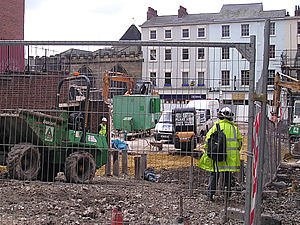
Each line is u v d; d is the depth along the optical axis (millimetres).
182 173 11383
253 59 4422
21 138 9125
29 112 8477
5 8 19109
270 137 9125
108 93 8484
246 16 50250
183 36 52000
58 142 9219
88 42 4840
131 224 5414
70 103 10359
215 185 7500
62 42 4926
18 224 5398
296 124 21891
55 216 5996
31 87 8477
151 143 12297
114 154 11797
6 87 8305
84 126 9195
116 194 7695
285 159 14453
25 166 8711
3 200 6789
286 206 7516
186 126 11906
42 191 7672
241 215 6059
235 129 7355
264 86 4359
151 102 9258
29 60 10320
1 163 9383
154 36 53219
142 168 10719
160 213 6375
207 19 51469
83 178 9039
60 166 9984
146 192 8023
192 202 7340
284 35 47469
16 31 19938
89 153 9477
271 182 9461
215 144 7293
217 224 5922
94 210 6426
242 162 8961
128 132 11320
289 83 16906
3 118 8484
